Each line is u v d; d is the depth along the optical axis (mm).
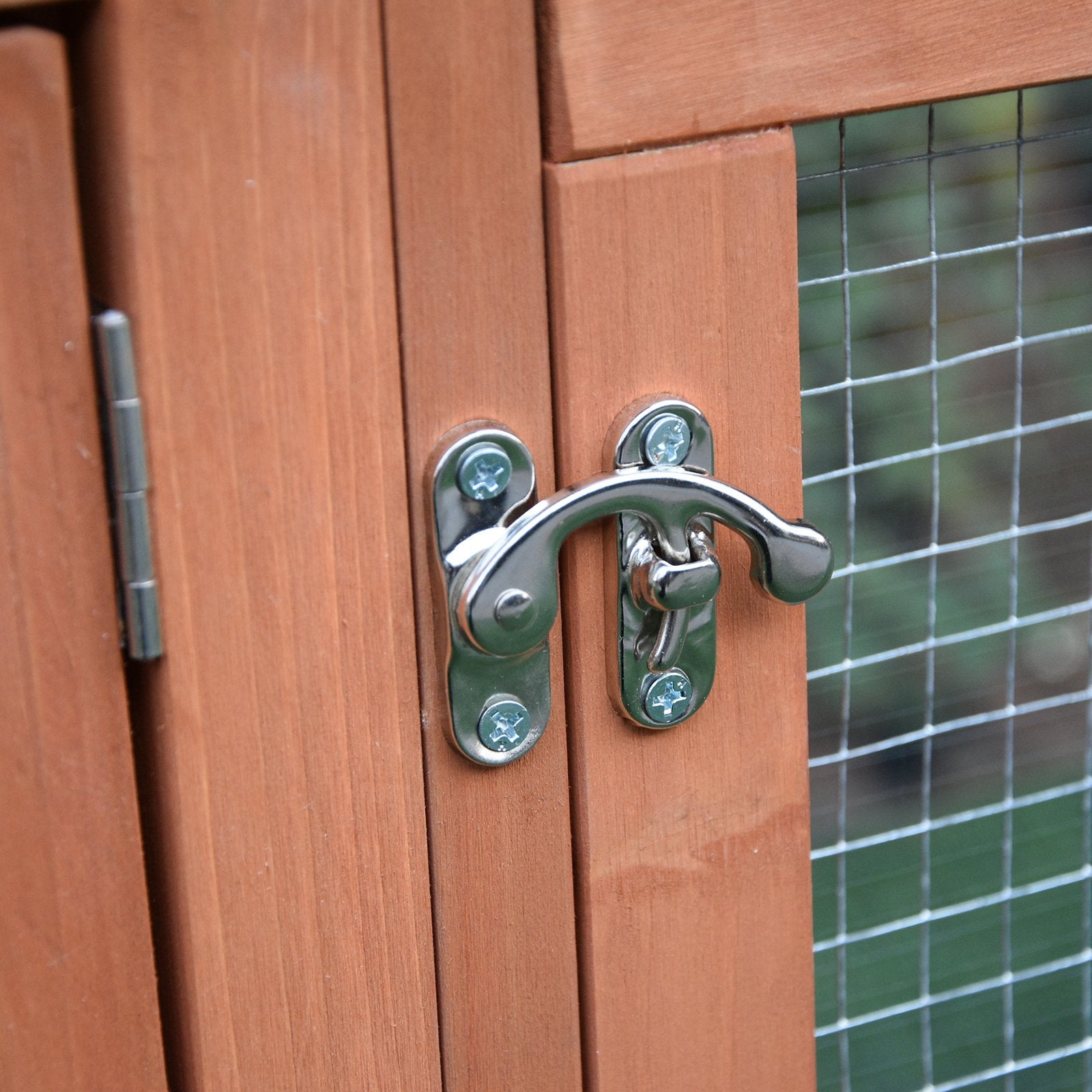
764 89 505
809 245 1004
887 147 994
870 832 1218
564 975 574
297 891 508
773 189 520
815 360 1054
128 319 432
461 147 467
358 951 525
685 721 567
